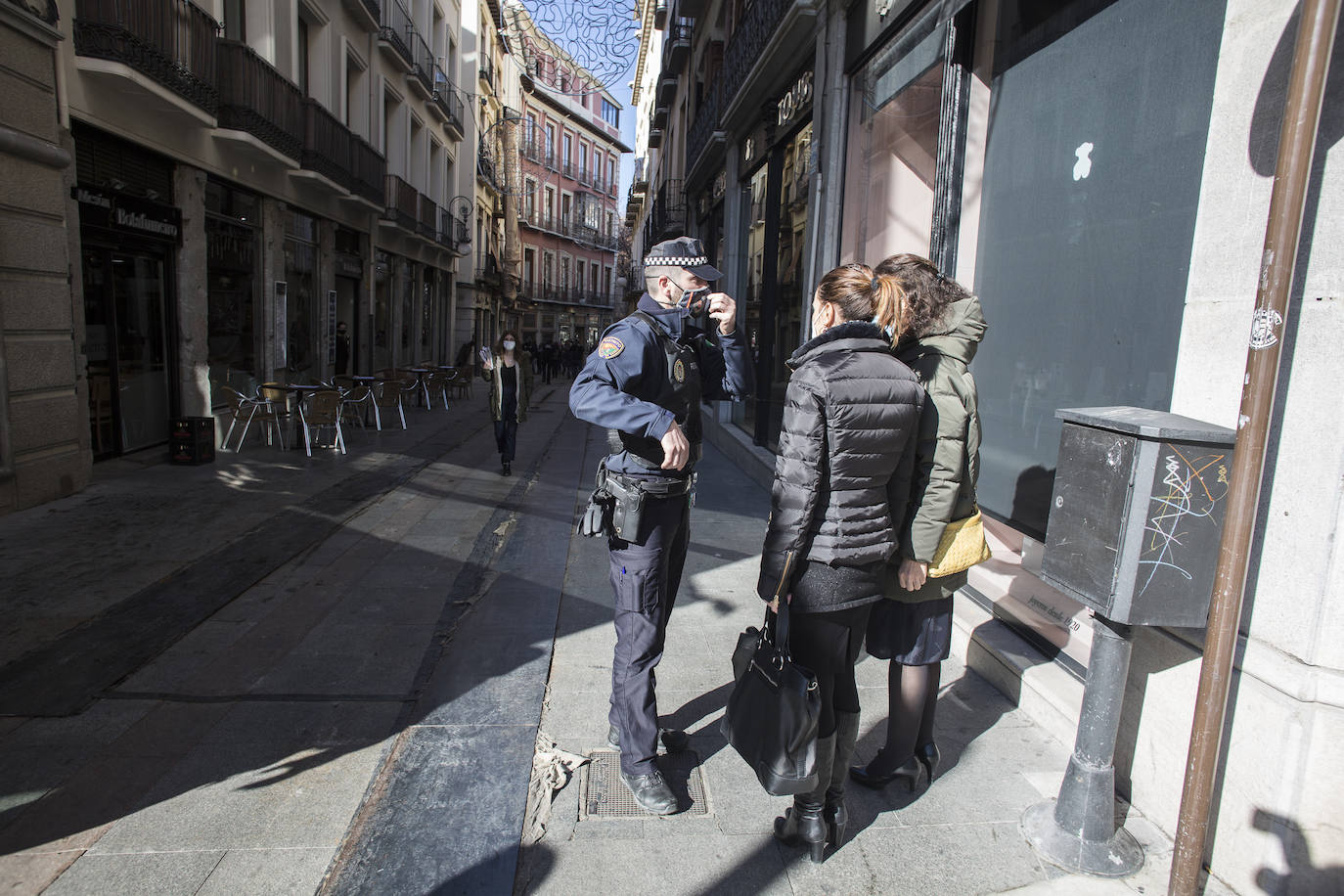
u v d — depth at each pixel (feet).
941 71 16.24
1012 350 13.64
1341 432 6.28
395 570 16.81
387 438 39.32
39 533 18.72
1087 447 7.00
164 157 29.60
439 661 12.16
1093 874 7.44
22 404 20.75
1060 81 12.45
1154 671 8.11
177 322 31.60
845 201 22.49
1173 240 9.73
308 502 23.24
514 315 138.21
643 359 8.13
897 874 7.45
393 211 59.41
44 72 21.12
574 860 7.57
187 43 28.91
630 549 8.38
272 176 38.63
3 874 7.22
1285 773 6.59
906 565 7.80
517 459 33.99
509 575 16.35
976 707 10.66
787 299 28.66
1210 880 7.23
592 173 177.47
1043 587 12.38
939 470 7.57
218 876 7.24
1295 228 5.59
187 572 16.21
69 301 22.31
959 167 15.25
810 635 7.27
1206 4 9.28
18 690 10.98
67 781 8.79
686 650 12.49
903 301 7.67
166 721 10.16
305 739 9.78
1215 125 7.70
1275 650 6.80
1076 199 11.94
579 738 9.80
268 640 12.90
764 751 7.05
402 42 58.70
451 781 8.79
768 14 29.53
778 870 7.48
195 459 28.43
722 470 31.19
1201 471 6.43
